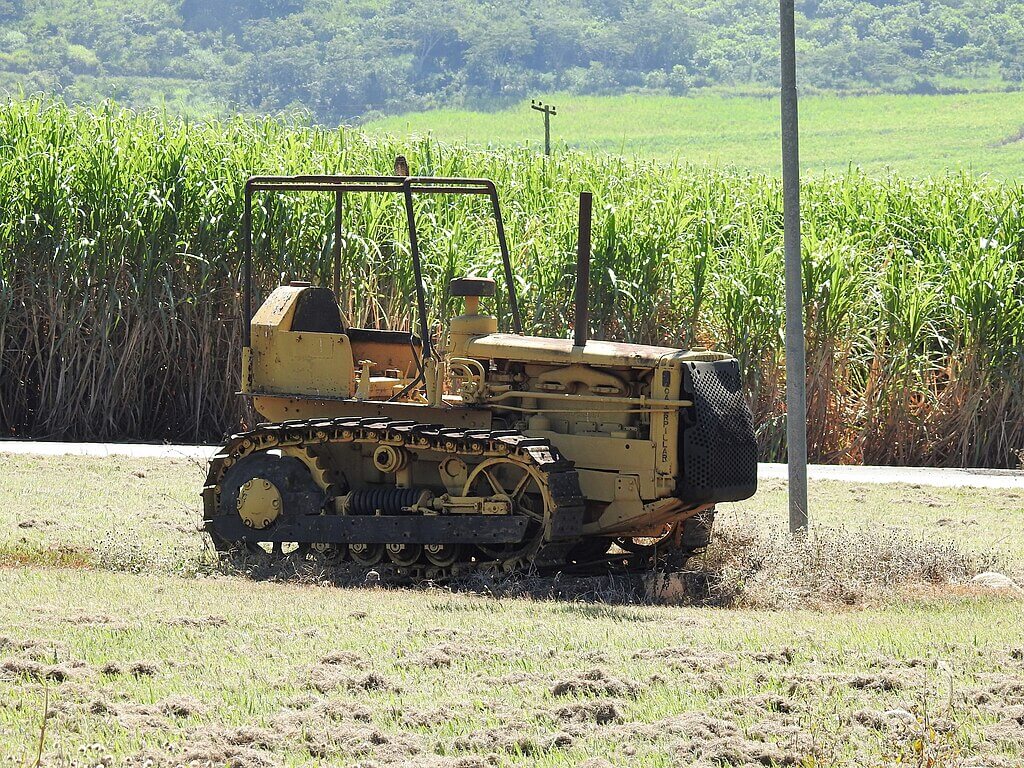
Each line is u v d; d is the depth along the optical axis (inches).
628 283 2554.1
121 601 1178.6
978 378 2504.9
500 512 1355.8
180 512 1702.8
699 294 2578.7
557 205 2815.0
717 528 1529.3
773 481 2100.1
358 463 1467.8
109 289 2578.7
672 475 1358.3
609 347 1412.4
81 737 834.2
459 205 2783.0
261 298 2605.8
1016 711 893.8
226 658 1002.1
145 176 2645.2
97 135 2785.4
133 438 2600.9
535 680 960.9
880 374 2541.8
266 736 839.1
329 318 1539.1
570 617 1165.7
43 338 2628.0
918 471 2311.8
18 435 2605.8
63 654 997.8
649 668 992.9
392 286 2600.9
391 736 845.2
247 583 1305.4
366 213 2623.0
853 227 2861.7
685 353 1392.7
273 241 2608.3
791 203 1582.2
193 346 2615.7
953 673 987.3
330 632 1082.7
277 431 1446.9
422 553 1411.2
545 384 1428.4
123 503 1753.2
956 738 841.5
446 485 1409.9
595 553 1476.4
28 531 1545.3
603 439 1386.6
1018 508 1907.0
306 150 2795.3
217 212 2620.6
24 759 791.1
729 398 1395.2
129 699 907.4
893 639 1085.8
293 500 1440.7
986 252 2615.7
